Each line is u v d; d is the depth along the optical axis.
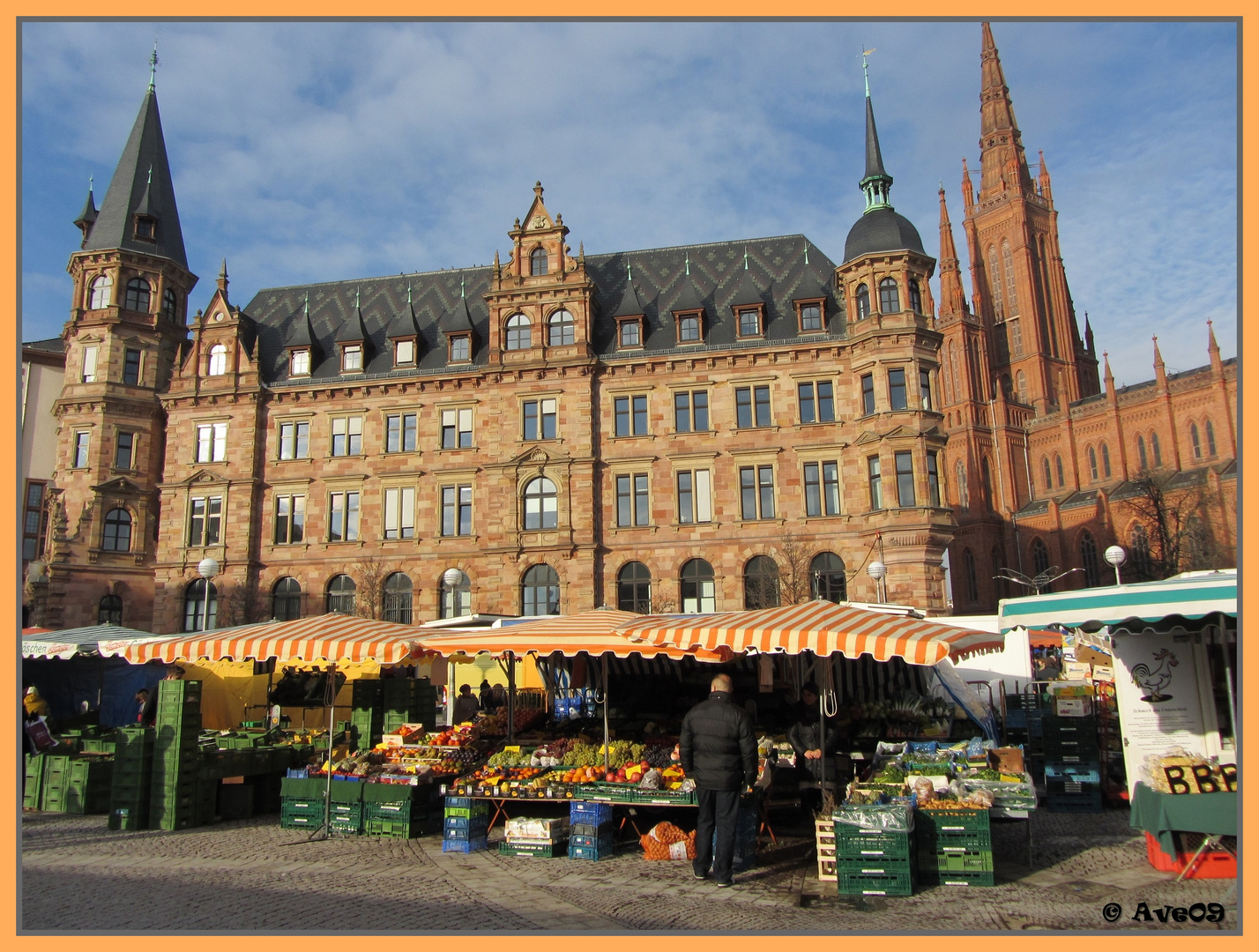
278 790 18.52
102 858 13.64
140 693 21.05
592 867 12.96
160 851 14.19
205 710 27.38
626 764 14.51
